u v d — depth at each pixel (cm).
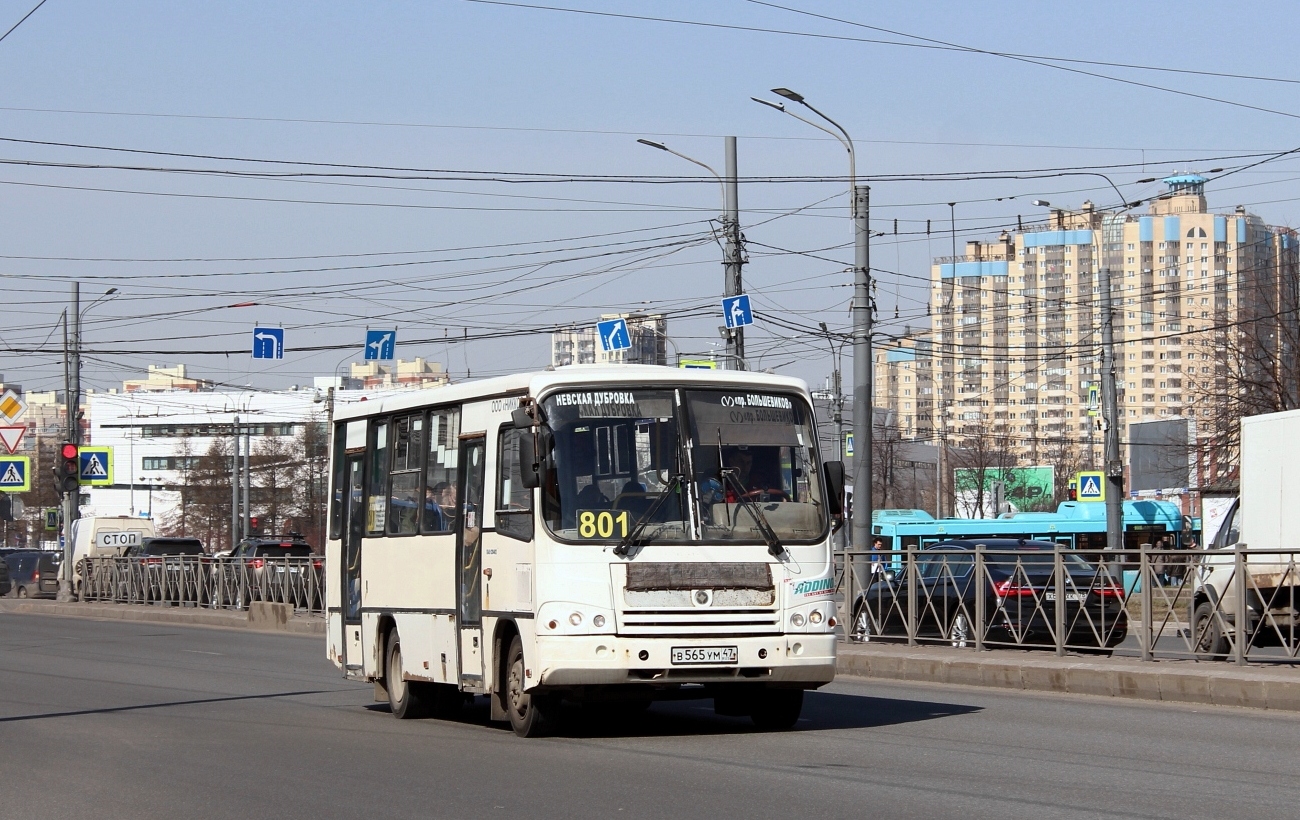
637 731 1259
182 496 9706
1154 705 1435
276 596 3350
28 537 11194
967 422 8644
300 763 1099
